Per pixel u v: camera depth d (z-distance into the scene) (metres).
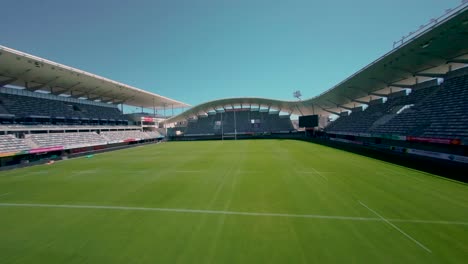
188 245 4.73
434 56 15.50
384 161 14.02
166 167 14.72
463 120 12.98
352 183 9.24
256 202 7.38
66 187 10.02
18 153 17.75
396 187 8.43
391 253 4.22
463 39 12.89
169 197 8.18
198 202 7.55
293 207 6.80
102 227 5.77
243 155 19.78
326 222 5.67
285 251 4.39
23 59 18.83
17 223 6.15
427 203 6.72
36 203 7.84
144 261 4.18
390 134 18.48
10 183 11.12
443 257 4.05
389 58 16.75
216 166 14.54
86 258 4.36
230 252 4.41
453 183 8.67
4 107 22.16
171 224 5.83
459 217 5.71
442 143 13.02
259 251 4.42
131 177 11.85
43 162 18.38
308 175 10.98
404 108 20.92
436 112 15.86
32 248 4.79
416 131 16.16
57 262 4.25
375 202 6.96
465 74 15.93
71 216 6.57
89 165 16.41
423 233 4.95
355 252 4.29
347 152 19.22
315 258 4.12
